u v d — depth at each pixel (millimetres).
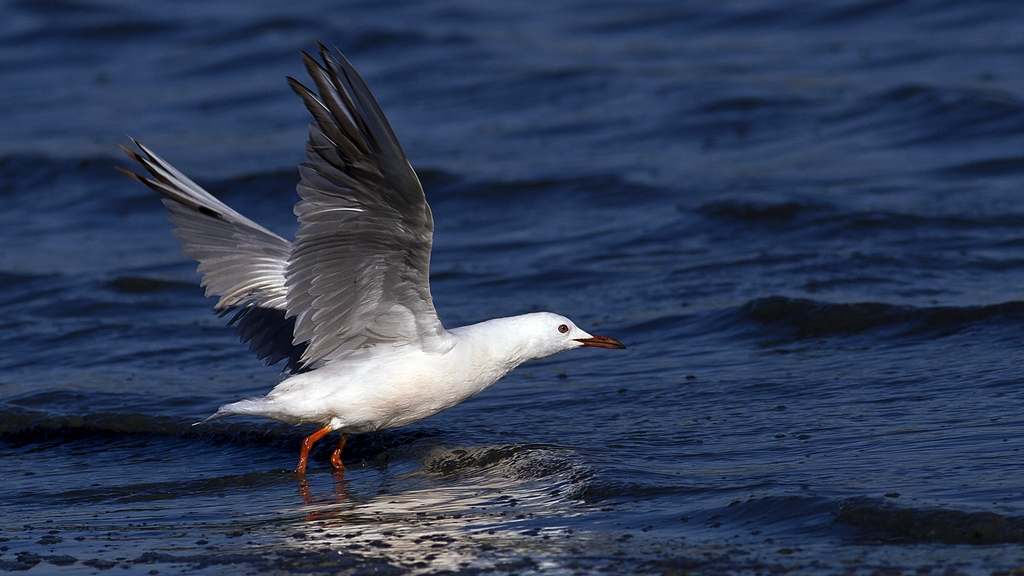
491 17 35875
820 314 13461
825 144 22812
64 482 10297
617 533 7918
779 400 11078
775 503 8078
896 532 7434
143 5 37875
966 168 20469
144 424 11844
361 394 9984
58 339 15195
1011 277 14703
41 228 21703
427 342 9961
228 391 12773
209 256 11141
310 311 9547
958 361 11672
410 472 10102
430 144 24984
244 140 26625
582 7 36438
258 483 10094
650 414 11047
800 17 32750
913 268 15383
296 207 8766
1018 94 23672
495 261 17969
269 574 7547
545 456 9789
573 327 10688
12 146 26328
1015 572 6668
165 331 15352
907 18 31547
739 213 18547
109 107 29688
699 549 7465
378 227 8750
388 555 7781
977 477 8312
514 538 7969
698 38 32281
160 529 8727
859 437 9672
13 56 33906
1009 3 31203
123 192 23531
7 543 8500
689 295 15227
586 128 25312
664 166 22234
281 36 33812
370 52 32469
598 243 18391
